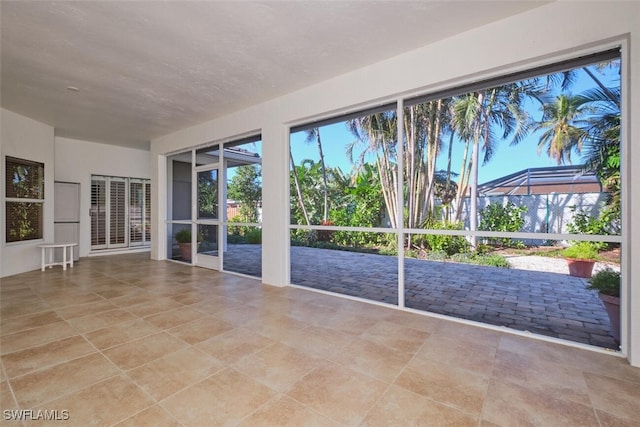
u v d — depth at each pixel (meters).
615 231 2.72
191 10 2.38
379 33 2.74
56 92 4.03
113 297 3.73
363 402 1.71
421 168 4.04
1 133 4.67
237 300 3.63
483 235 2.81
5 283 4.41
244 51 3.03
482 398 1.75
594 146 2.76
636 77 2.08
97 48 2.94
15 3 2.27
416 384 1.89
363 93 3.39
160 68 3.37
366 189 4.09
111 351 2.31
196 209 5.84
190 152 6.18
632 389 1.84
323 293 3.93
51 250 5.66
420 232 3.18
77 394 1.77
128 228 7.68
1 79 3.63
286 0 2.28
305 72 3.50
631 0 2.10
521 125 3.16
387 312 3.22
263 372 2.02
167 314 3.13
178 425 1.52
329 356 2.25
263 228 4.48
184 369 2.05
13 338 2.52
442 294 4.14
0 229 4.71
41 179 5.46
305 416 1.59
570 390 1.83
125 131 5.99
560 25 2.33
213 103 4.48
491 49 2.61
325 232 5.05
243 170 5.06
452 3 2.34
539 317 3.25
